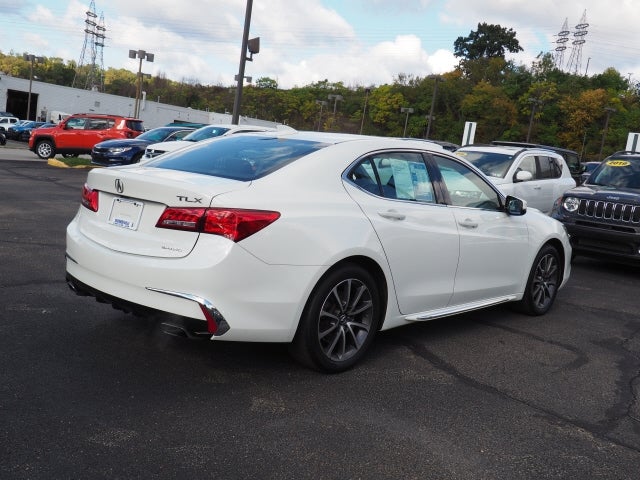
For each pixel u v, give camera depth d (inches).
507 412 135.5
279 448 110.6
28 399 120.6
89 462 100.3
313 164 147.6
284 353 160.2
